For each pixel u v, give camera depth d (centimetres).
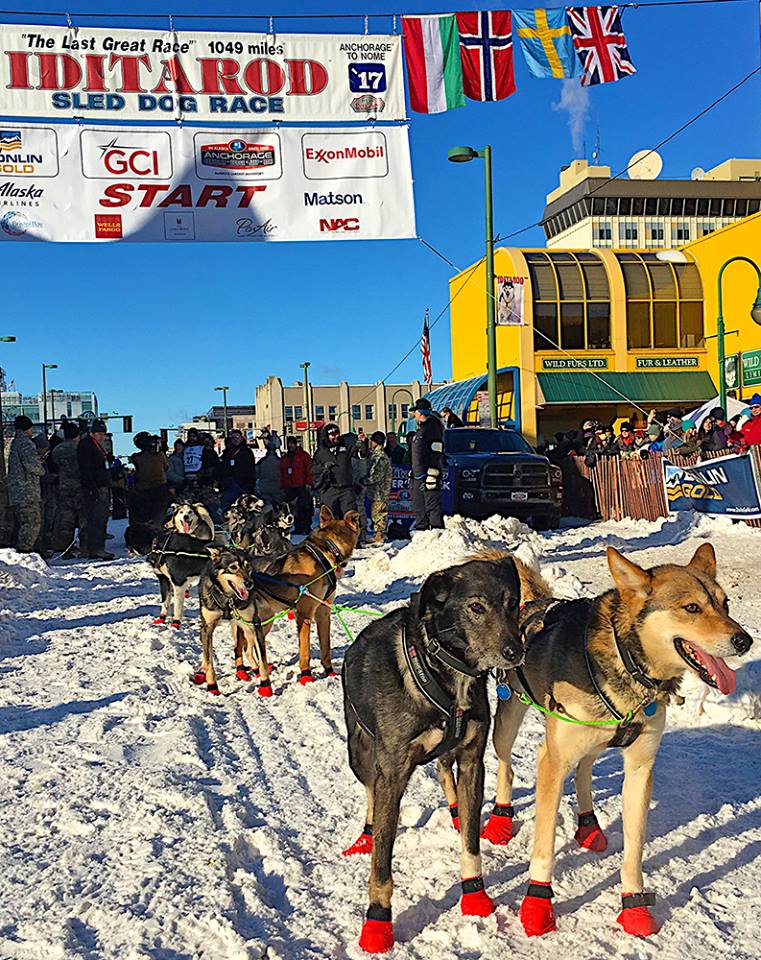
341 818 436
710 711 558
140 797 453
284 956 314
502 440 1734
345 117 1177
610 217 7681
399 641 338
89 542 1520
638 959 311
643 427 2225
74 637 878
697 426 1900
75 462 1535
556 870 377
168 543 919
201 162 1163
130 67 1141
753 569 1072
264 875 380
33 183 1135
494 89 1168
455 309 4138
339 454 1459
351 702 360
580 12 1155
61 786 471
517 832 414
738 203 7744
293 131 1175
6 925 332
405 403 8500
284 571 673
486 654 323
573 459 1903
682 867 377
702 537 1363
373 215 1190
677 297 3394
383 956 316
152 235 1162
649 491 1684
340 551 699
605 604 342
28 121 1128
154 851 391
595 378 3312
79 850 392
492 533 1264
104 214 1152
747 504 1409
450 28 1162
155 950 315
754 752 507
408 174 1188
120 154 1151
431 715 328
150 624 931
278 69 1162
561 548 1342
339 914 345
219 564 643
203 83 1155
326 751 533
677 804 440
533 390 3256
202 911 340
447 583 331
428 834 408
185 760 512
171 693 666
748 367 3102
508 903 351
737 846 393
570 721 334
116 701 634
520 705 402
